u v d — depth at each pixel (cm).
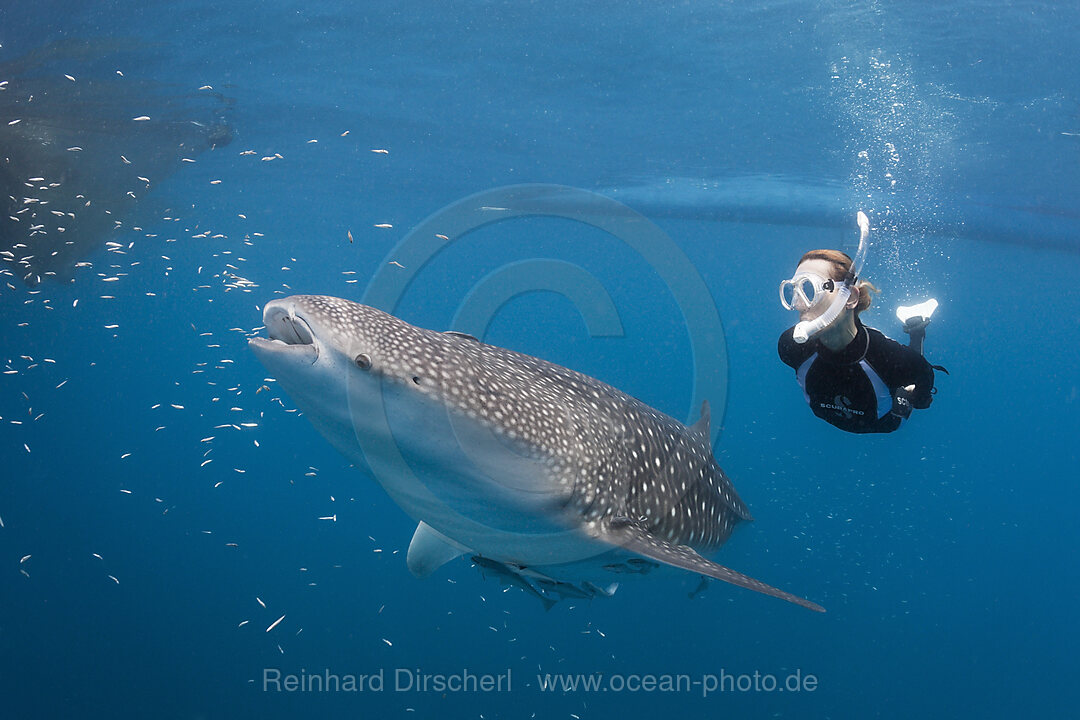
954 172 1592
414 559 443
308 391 262
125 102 1502
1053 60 1120
